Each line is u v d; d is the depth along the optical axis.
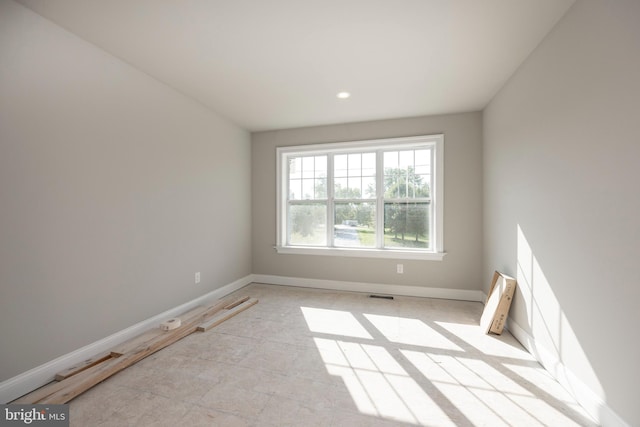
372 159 4.04
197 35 2.05
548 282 2.00
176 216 2.99
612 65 1.40
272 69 2.55
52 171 1.92
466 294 3.61
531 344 2.25
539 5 1.72
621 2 1.34
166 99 2.85
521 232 2.41
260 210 4.44
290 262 4.31
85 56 2.11
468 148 3.58
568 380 1.77
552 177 1.94
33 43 1.80
